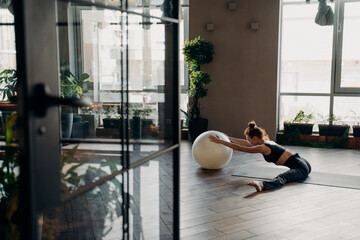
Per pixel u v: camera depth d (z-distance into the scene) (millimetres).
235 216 3451
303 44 7676
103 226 1888
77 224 1917
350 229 3152
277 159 4676
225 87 7582
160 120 2041
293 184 4531
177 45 2084
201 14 7551
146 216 2350
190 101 7578
